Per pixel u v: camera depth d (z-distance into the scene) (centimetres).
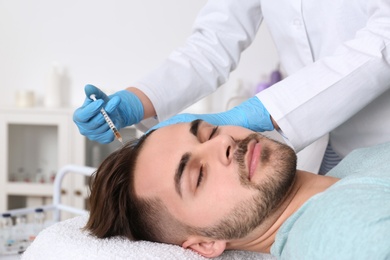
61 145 408
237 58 215
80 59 438
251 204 142
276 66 420
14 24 438
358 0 182
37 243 149
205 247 148
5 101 445
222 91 428
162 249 141
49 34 438
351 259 116
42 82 441
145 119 199
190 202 144
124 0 430
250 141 149
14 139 420
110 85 438
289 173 145
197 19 218
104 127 173
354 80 165
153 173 148
